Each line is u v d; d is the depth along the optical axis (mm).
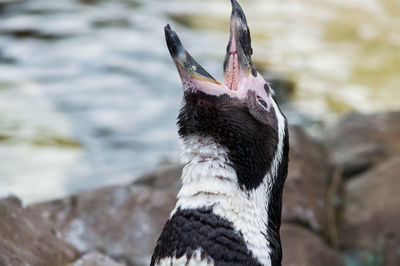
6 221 7270
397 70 19781
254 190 5012
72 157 14156
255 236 4887
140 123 15617
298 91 17953
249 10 23312
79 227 9109
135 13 21578
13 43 18984
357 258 10430
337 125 13406
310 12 23656
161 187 10867
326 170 11523
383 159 12266
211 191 4812
